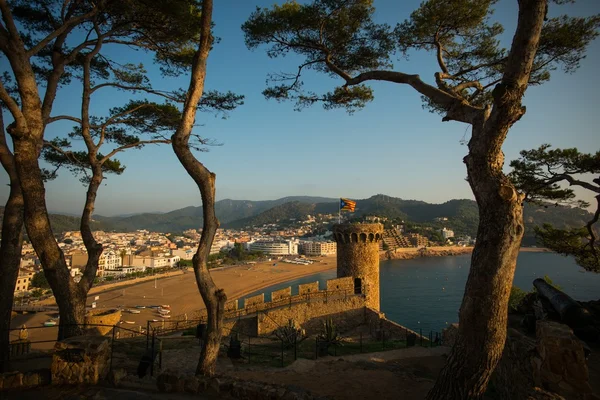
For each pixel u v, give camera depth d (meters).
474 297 7.62
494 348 7.48
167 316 70.69
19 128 10.14
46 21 15.10
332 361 15.55
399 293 89.25
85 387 7.80
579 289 84.75
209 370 9.18
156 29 14.98
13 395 7.34
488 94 13.80
